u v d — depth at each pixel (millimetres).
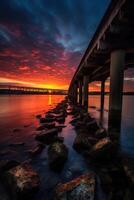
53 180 4367
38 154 6258
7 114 21031
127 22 7012
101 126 12477
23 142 8031
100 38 9000
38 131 10578
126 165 4379
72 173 4742
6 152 6645
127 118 18688
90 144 6477
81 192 3174
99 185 3918
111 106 9086
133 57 11930
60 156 5215
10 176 3869
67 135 9266
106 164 5070
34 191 3635
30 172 3980
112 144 5434
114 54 8836
